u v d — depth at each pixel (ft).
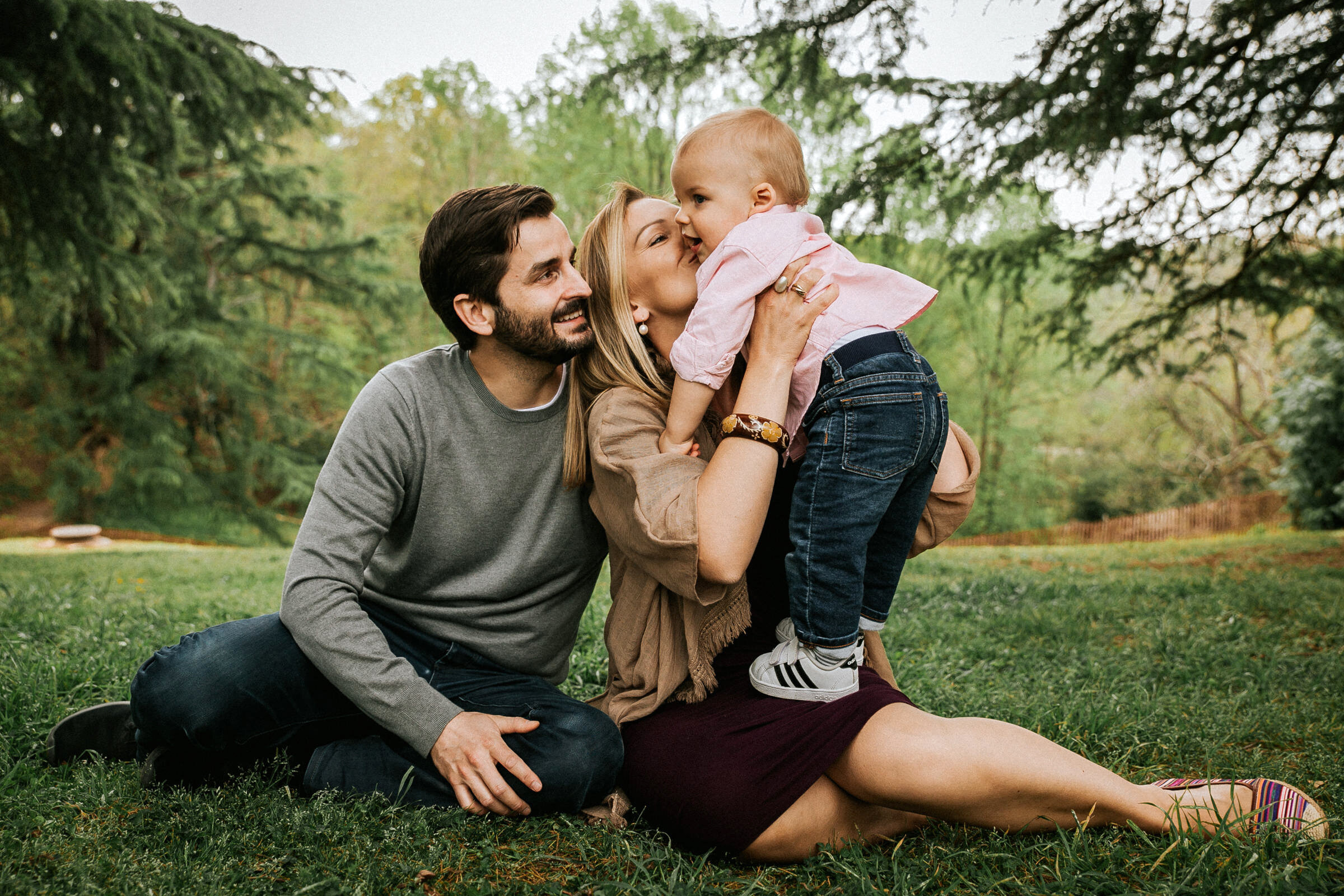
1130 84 23.11
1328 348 57.88
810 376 6.84
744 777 6.12
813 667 6.42
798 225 7.00
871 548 7.22
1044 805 6.09
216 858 5.72
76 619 14.21
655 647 7.07
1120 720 9.41
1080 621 16.24
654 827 6.64
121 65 29.99
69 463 75.72
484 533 7.16
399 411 6.89
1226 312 33.83
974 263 31.37
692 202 7.38
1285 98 23.43
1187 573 26.94
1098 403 113.29
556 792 6.48
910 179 26.99
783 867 6.28
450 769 6.43
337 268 85.66
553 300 6.72
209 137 40.14
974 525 105.09
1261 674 11.78
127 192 36.68
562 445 7.23
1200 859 5.54
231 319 83.25
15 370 83.35
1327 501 60.18
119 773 7.25
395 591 7.32
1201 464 100.37
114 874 5.45
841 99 26.86
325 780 6.83
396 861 5.76
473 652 7.28
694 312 6.69
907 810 6.18
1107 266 29.19
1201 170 25.17
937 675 11.91
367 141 115.96
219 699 6.64
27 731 8.05
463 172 110.52
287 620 6.61
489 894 5.45
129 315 69.05
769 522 7.23
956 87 25.41
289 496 85.05
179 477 77.00
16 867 5.47
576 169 77.00
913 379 6.83
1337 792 7.27
